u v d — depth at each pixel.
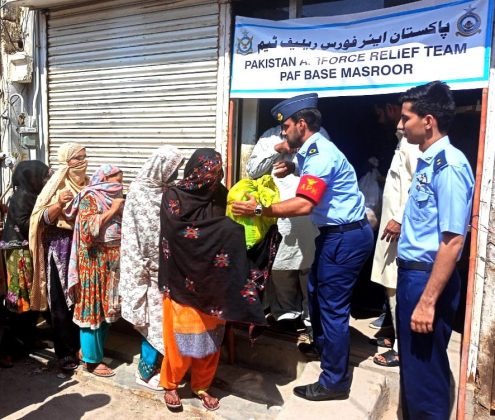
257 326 2.82
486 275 2.79
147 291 3.11
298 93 3.30
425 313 2.16
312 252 3.27
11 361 3.63
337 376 2.73
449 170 2.12
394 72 2.97
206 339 2.77
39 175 3.54
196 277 2.66
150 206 3.05
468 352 2.86
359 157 4.36
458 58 2.76
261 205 2.57
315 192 2.51
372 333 3.60
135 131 4.07
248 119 3.69
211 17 3.61
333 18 3.14
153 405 3.08
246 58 3.46
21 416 2.96
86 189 3.26
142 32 3.93
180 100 3.82
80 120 4.36
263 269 2.80
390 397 3.05
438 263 2.13
